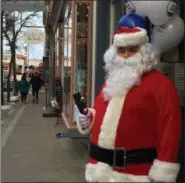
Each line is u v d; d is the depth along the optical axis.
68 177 6.84
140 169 3.00
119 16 7.82
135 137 3.01
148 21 3.72
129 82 3.05
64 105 13.36
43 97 30.88
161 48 4.12
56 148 9.42
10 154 8.75
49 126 13.38
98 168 3.09
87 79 9.41
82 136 9.07
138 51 3.15
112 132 3.05
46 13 22.66
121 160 3.02
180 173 4.99
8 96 23.89
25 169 7.41
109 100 3.17
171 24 3.97
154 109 2.99
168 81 3.01
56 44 20.20
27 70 47.22
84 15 9.34
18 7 16.77
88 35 9.33
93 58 9.23
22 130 12.43
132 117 3.01
